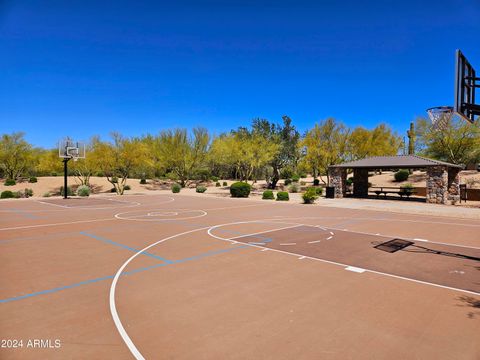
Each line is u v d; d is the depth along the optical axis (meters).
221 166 57.31
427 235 11.36
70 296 5.57
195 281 6.35
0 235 11.48
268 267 7.34
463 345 3.93
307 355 3.70
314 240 10.45
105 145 35.41
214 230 12.41
